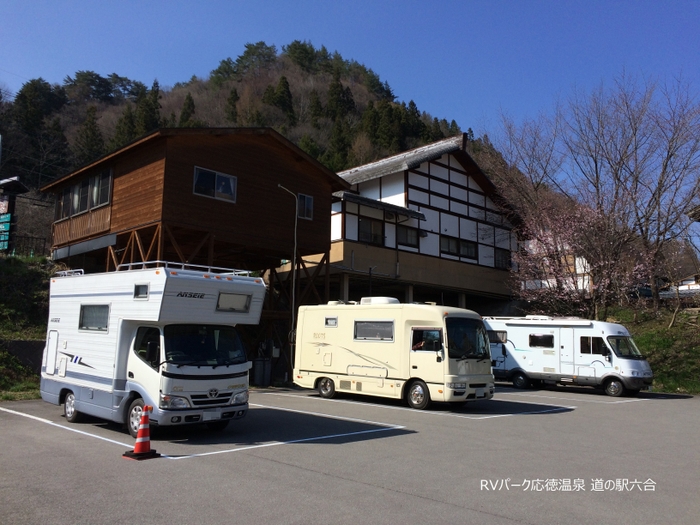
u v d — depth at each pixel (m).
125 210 19.00
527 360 22.48
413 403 14.88
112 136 60.53
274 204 20.98
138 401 9.48
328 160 60.75
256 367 20.97
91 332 10.73
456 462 8.14
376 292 32.78
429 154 30.70
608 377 20.25
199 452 8.52
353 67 113.50
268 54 109.06
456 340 14.64
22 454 8.27
